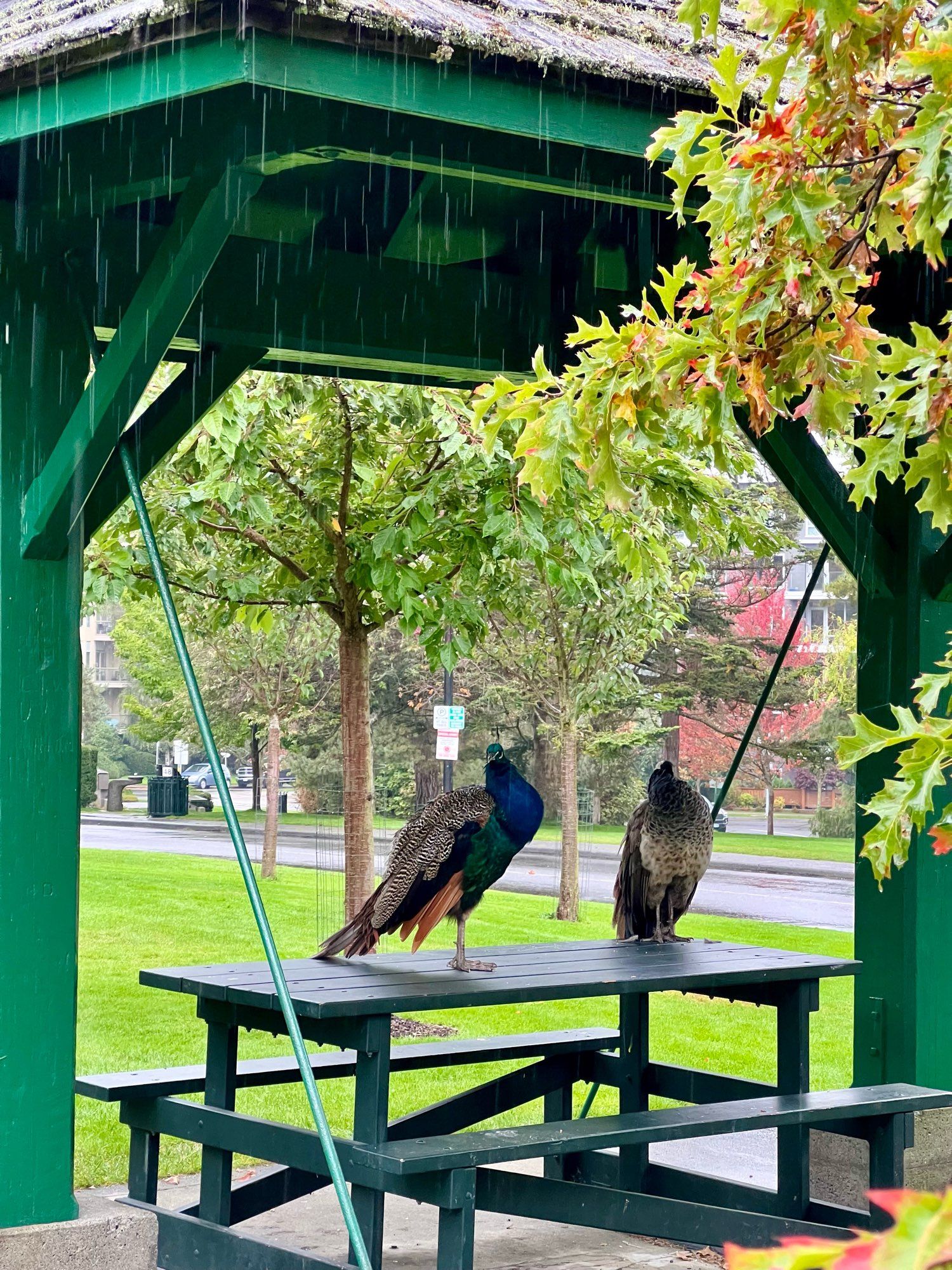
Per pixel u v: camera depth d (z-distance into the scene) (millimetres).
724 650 27344
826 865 25625
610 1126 4289
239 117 3492
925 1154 5180
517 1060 8562
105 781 41625
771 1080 7855
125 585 7355
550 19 3762
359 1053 4199
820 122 2672
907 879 5172
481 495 7129
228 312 4621
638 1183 5559
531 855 25844
